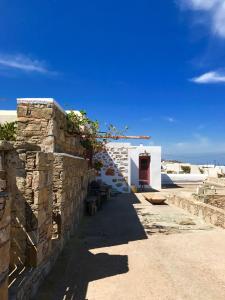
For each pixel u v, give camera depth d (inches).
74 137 527.2
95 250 377.4
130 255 358.9
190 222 548.1
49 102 378.3
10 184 261.3
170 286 272.7
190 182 1432.1
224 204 721.0
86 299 244.8
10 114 733.9
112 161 1027.9
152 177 1202.0
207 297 252.1
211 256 357.1
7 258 171.5
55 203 363.3
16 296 205.0
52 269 308.0
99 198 699.4
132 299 246.7
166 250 380.2
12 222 263.4
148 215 622.2
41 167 273.1
